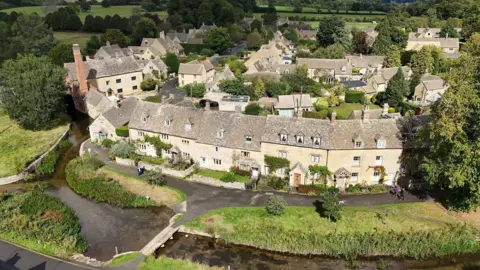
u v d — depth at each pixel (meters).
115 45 159.62
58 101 93.69
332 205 52.94
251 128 67.00
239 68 135.25
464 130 53.19
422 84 105.19
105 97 95.88
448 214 55.84
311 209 56.75
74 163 71.25
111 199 61.12
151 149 74.50
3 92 86.62
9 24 180.38
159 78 135.75
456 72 54.53
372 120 63.62
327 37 162.75
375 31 168.50
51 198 60.50
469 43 130.12
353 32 172.75
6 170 70.75
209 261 48.06
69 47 125.56
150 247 49.28
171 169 67.38
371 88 113.88
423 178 59.97
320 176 62.88
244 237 51.28
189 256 48.91
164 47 167.62
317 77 127.62
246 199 59.84
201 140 68.38
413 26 186.00
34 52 149.75
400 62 131.38
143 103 77.81
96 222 55.75
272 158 64.50
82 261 45.97
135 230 53.81
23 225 51.06
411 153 61.97
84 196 63.34
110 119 79.38
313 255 49.62
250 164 66.06
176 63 146.88
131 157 72.75
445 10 199.38
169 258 47.31
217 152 67.94
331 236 50.59
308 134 62.53
